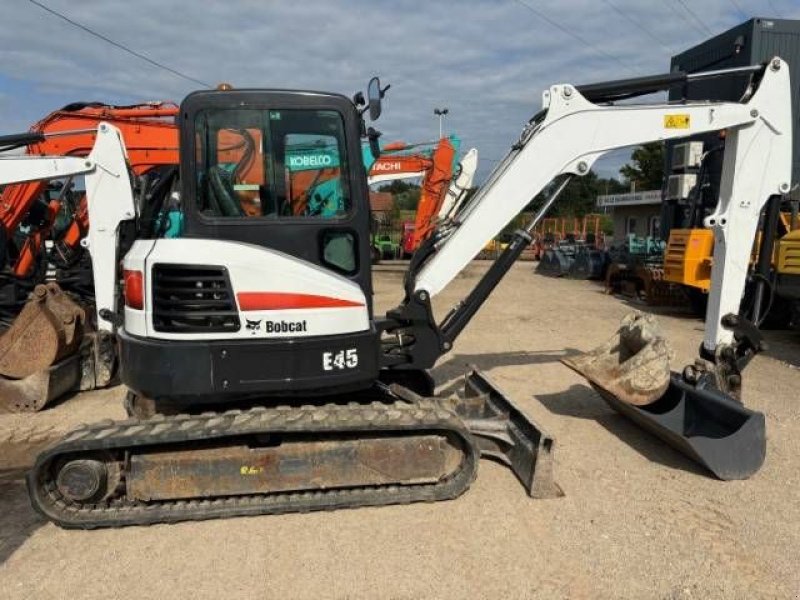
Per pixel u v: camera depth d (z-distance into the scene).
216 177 4.01
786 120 4.99
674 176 11.05
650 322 5.25
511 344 9.16
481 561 3.48
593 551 3.58
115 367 7.08
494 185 4.88
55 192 9.93
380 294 14.91
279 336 3.91
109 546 3.65
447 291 15.64
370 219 4.28
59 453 3.64
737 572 3.38
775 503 4.15
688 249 10.12
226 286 3.84
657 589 3.23
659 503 4.15
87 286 8.12
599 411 6.07
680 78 4.96
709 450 4.49
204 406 4.39
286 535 3.76
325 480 3.96
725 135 5.14
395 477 4.03
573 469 4.70
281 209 4.10
